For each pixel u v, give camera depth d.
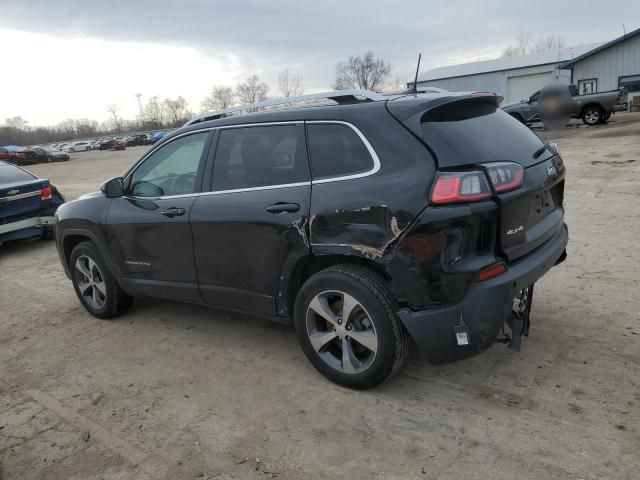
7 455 3.04
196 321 4.75
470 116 3.30
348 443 2.89
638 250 5.50
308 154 3.38
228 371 3.80
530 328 4.00
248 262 3.64
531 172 3.21
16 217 8.03
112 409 3.43
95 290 4.96
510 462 2.64
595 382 3.23
